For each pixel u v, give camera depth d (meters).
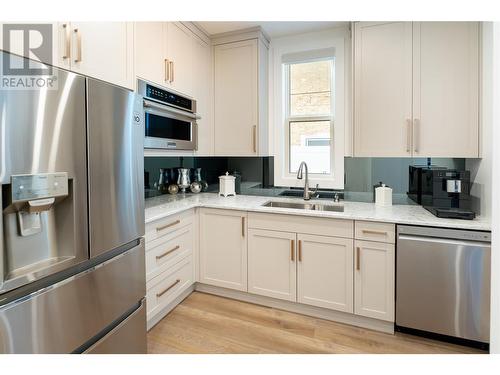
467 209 1.91
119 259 1.39
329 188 2.74
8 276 0.93
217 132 2.80
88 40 1.37
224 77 2.75
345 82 2.63
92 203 1.20
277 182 2.92
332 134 2.75
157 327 2.03
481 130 1.91
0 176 0.86
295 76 2.87
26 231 0.99
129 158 1.43
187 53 2.39
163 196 2.84
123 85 1.64
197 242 2.51
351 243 2.01
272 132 2.92
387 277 1.93
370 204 2.46
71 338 1.13
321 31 2.67
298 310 2.25
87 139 1.17
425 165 2.34
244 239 2.35
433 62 2.01
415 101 2.06
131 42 1.72
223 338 1.91
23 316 0.95
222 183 2.88
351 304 2.03
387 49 2.12
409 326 1.88
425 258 1.81
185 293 2.46
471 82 1.93
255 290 2.33
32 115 0.95
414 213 2.05
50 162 1.01
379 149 2.17
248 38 2.63
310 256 2.14
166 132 2.15
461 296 1.74
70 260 1.10
